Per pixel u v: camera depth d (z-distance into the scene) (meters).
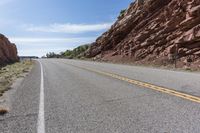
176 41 29.20
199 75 16.41
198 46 26.81
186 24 29.92
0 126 6.57
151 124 5.95
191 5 30.11
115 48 49.09
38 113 7.73
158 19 37.75
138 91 10.67
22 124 6.61
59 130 5.92
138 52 38.03
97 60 49.31
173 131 5.39
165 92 10.02
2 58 71.50
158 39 34.69
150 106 7.75
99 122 6.37
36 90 12.80
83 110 7.76
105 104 8.45
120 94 10.20
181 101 8.20
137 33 42.53
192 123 5.84
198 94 9.27
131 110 7.41
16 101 9.98
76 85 13.82
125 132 5.52
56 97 10.34
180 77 15.38
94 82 14.79
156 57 32.75
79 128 5.98
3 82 16.69
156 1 42.50
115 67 28.09
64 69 28.27
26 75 23.05
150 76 16.72
